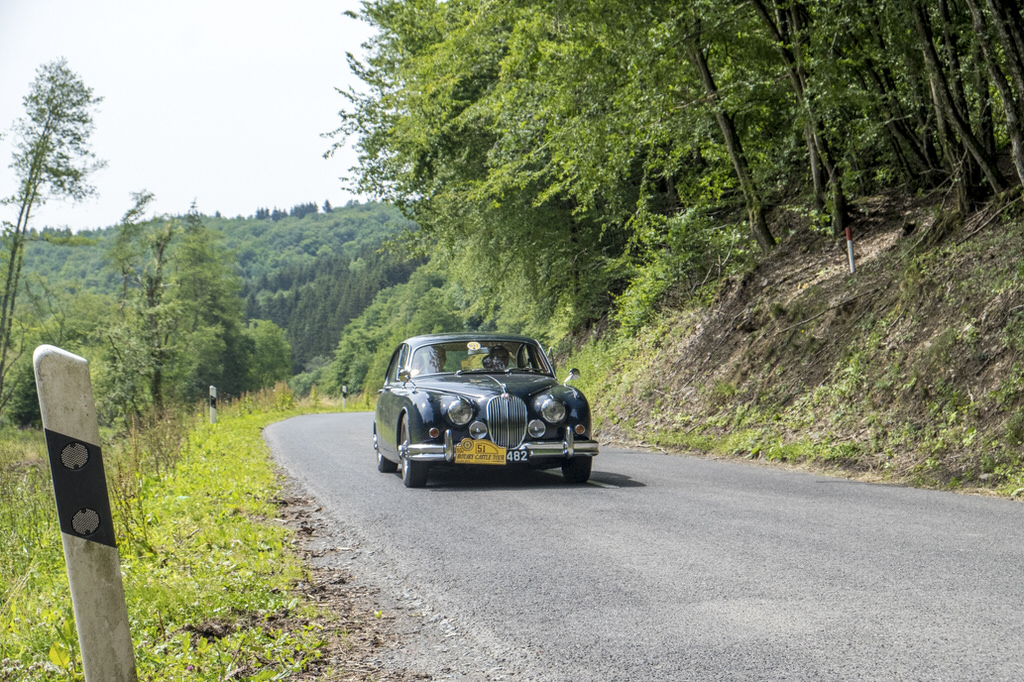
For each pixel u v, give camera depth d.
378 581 5.14
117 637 2.65
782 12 13.98
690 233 18.30
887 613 4.03
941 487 8.52
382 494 8.64
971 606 4.10
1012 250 10.51
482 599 4.61
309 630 4.12
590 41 14.43
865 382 11.09
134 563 5.32
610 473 9.98
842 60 12.98
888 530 6.07
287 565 5.39
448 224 24.53
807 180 17.44
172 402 15.73
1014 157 10.75
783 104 16.19
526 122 18.84
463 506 7.70
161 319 47.88
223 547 5.89
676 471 10.16
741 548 5.58
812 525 6.33
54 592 5.05
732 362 14.40
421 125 22.06
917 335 10.95
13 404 51.75
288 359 106.19
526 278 25.67
